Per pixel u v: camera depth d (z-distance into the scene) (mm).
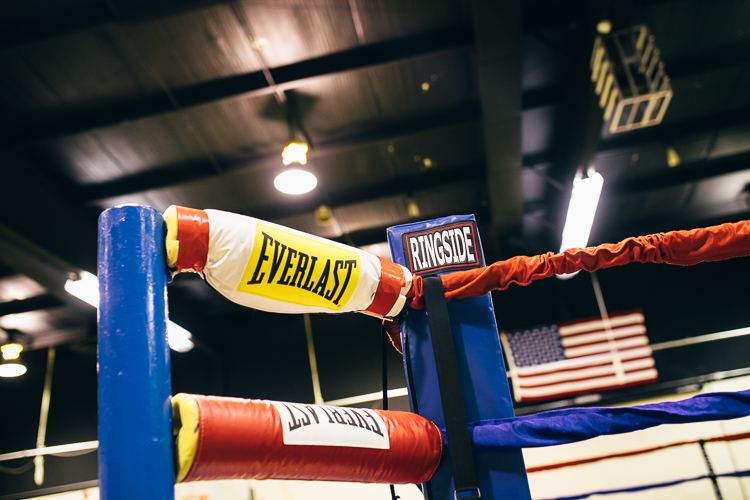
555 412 1279
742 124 5430
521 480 1245
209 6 3613
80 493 7277
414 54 4176
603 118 4164
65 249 4820
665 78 3732
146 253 993
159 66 4074
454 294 1372
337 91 4531
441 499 1230
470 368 1356
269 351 7883
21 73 3938
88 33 3693
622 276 7270
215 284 1103
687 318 6926
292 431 1020
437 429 1263
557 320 7082
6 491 7402
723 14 4277
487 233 6844
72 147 4691
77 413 7773
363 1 3781
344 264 1224
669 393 6422
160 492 853
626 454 6336
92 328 7312
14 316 6918
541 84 4828
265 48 4059
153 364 921
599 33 3705
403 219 6449
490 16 3504
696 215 7090
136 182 5223
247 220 1114
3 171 4234
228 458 941
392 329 1497
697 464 6121
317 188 5715
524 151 5637
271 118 4715
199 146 4914
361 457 1109
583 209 5262
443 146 5367
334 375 7566
